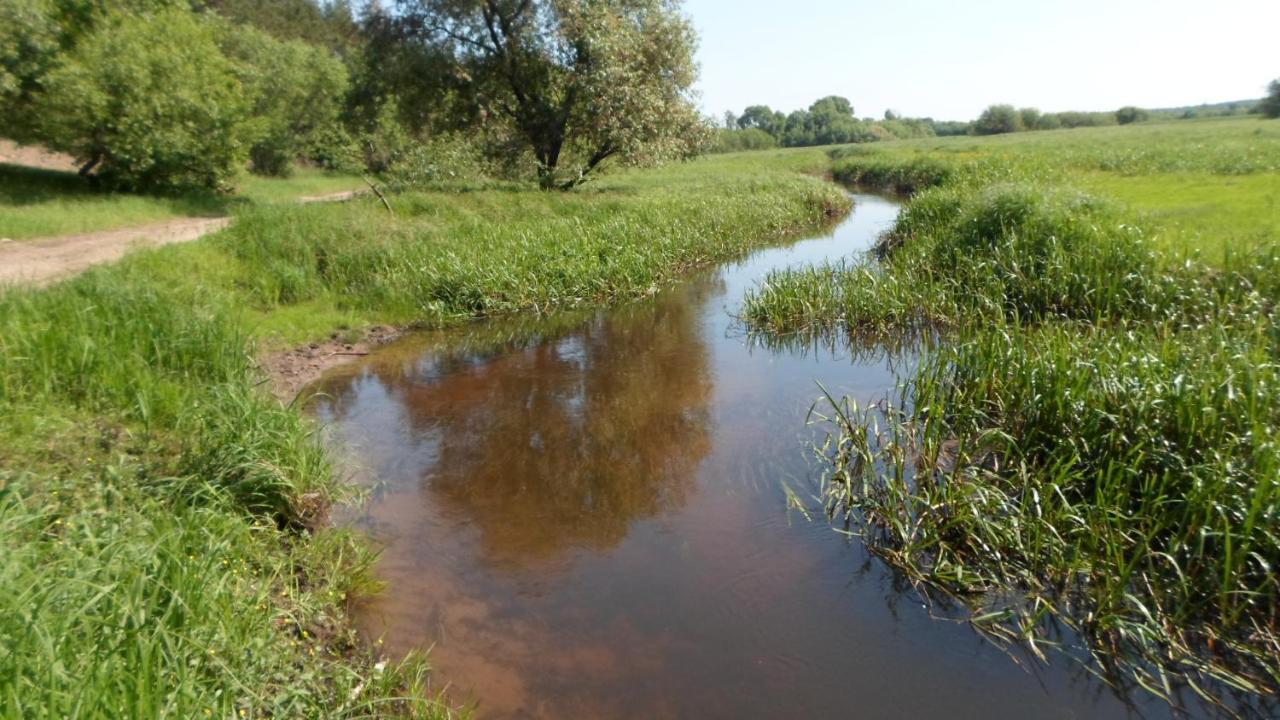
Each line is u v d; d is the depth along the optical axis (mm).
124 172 18719
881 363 9375
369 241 13125
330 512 5848
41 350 6344
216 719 3057
